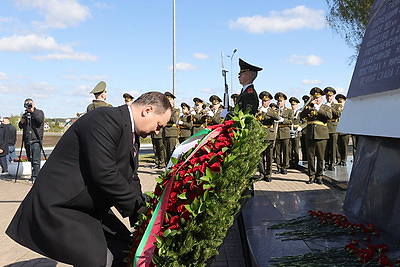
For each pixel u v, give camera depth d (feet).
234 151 8.10
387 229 12.36
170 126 43.52
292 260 9.80
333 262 9.49
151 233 7.84
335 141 36.58
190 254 7.46
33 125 34.09
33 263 14.28
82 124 8.27
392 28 14.10
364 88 15.31
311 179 31.30
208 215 7.45
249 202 17.39
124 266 9.29
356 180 15.60
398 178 12.51
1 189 30.35
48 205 8.10
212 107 44.75
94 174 8.00
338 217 13.67
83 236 8.21
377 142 14.58
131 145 8.70
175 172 8.21
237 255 14.43
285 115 37.99
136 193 8.93
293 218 14.17
